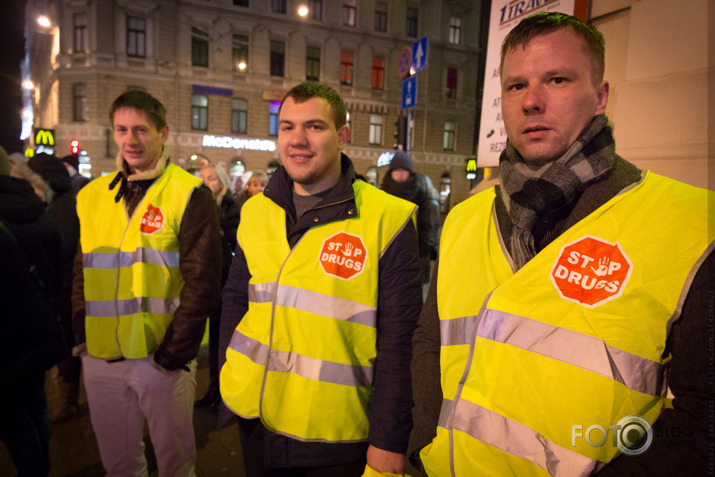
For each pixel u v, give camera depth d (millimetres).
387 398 1263
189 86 20516
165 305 1854
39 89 30578
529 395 800
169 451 1854
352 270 1339
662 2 1655
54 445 2723
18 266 1742
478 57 26641
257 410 1355
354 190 1437
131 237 1828
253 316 1449
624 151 1801
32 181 2672
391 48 24438
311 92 1399
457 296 1003
